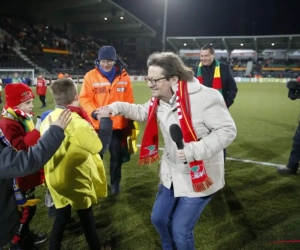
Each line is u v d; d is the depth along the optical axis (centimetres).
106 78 358
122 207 356
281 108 1191
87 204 238
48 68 2984
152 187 413
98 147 218
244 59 4397
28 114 249
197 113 189
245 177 448
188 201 200
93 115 257
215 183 200
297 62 4041
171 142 201
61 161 222
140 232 305
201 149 182
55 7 3775
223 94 413
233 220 326
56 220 241
